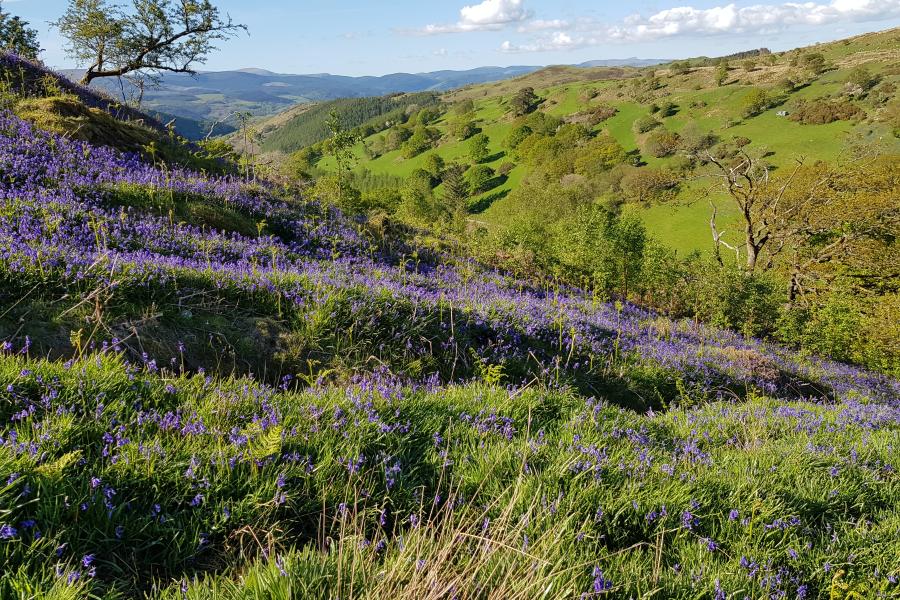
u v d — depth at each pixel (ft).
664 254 88.43
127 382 14.48
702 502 14.24
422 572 9.05
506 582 9.19
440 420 17.11
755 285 81.97
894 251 112.37
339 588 8.71
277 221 46.06
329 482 12.57
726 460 18.13
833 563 12.67
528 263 71.67
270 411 14.83
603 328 41.14
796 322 78.84
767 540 13.42
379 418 15.67
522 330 32.63
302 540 11.44
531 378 28.02
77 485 10.46
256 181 58.59
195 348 20.67
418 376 24.61
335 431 14.52
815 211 115.75
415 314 28.35
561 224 93.97
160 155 53.98
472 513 12.61
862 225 112.27
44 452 10.54
